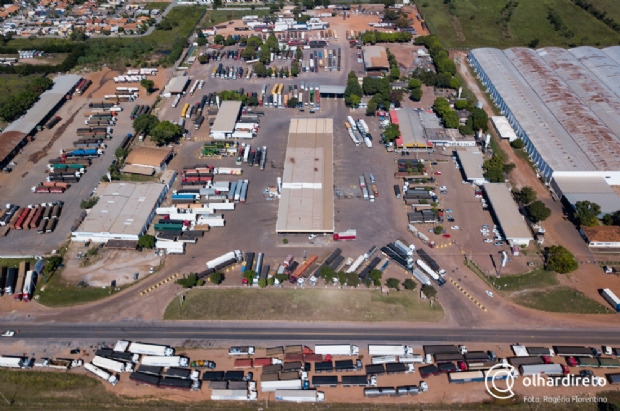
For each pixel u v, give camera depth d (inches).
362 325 4963.1
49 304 5226.4
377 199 6624.0
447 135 7795.3
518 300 5201.8
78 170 7170.3
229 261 5600.4
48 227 6127.0
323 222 5969.5
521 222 5994.1
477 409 4256.9
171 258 5753.0
